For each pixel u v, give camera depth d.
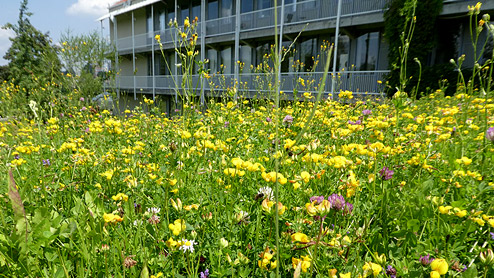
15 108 6.05
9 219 1.35
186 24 2.44
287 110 4.20
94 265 1.06
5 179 2.07
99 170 2.13
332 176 1.67
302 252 1.13
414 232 1.25
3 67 19.95
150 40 20.73
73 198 1.68
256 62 16.39
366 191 1.72
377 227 1.30
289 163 1.78
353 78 11.97
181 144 2.05
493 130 1.55
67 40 11.65
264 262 1.01
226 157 1.99
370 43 12.52
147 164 2.21
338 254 1.09
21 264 0.99
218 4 17.62
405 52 1.82
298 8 13.91
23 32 18.08
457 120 2.79
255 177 1.87
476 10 2.14
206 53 18.62
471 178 1.66
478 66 2.30
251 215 1.49
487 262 0.92
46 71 9.56
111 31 25.28
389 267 1.06
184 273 1.21
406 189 1.54
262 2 15.44
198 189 1.78
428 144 2.19
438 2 9.47
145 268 0.94
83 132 3.93
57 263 1.07
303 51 14.39
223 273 1.09
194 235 1.14
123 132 3.63
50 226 1.08
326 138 2.69
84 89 10.56
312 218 1.27
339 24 12.29
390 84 10.22
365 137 2.58
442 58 10.49
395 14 10.22
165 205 1.26
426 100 5.73
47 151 2.73
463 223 1.31
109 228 1.21
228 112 3.66
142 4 20.19
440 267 0.81
